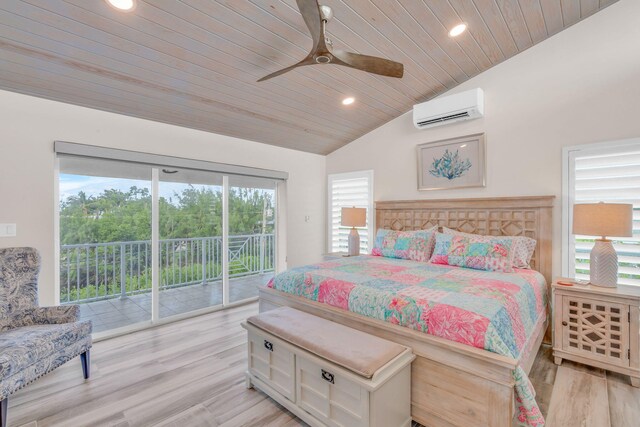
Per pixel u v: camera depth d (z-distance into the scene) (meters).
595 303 2.46
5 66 2.37
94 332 3.21
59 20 2.05
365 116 4.26
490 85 3.55
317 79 3.25
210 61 2.67
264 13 2.26
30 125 2.78
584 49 2.98
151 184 3.63
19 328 2.31
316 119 4.12
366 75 3.30
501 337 1.69
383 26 2.61
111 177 3.37
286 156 4.93
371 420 1.58
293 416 2.00
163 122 3.57
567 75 3.07
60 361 2.18
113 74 2.63
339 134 4.69
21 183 2.74
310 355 1.85
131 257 3.59
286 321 2.24
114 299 3.51
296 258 5.08
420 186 4.16
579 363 2.65
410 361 1.83
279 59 2.77
